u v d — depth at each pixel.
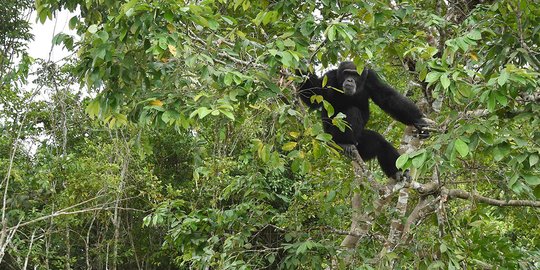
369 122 14.28
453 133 6.89
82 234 22.98
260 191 10.57
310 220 14.38
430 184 10.32
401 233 10.41
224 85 6.89
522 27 8.25
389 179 11.09
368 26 8.84
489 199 10.07
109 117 7.89
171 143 22.33
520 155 6.95
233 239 9.88
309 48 8.81
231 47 7.93
